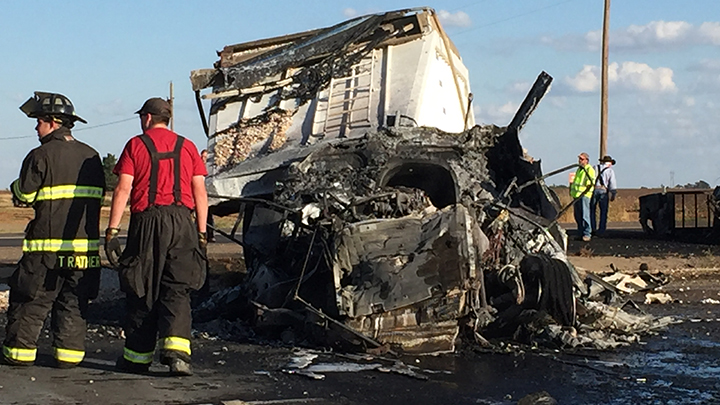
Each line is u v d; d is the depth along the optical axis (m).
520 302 7.63
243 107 12.16
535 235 9.15
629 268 13.45
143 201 6.09
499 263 8.51
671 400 5.85
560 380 6.43
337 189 8.84
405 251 7.43
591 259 14.31
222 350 7.42
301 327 7.92
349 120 11.05
